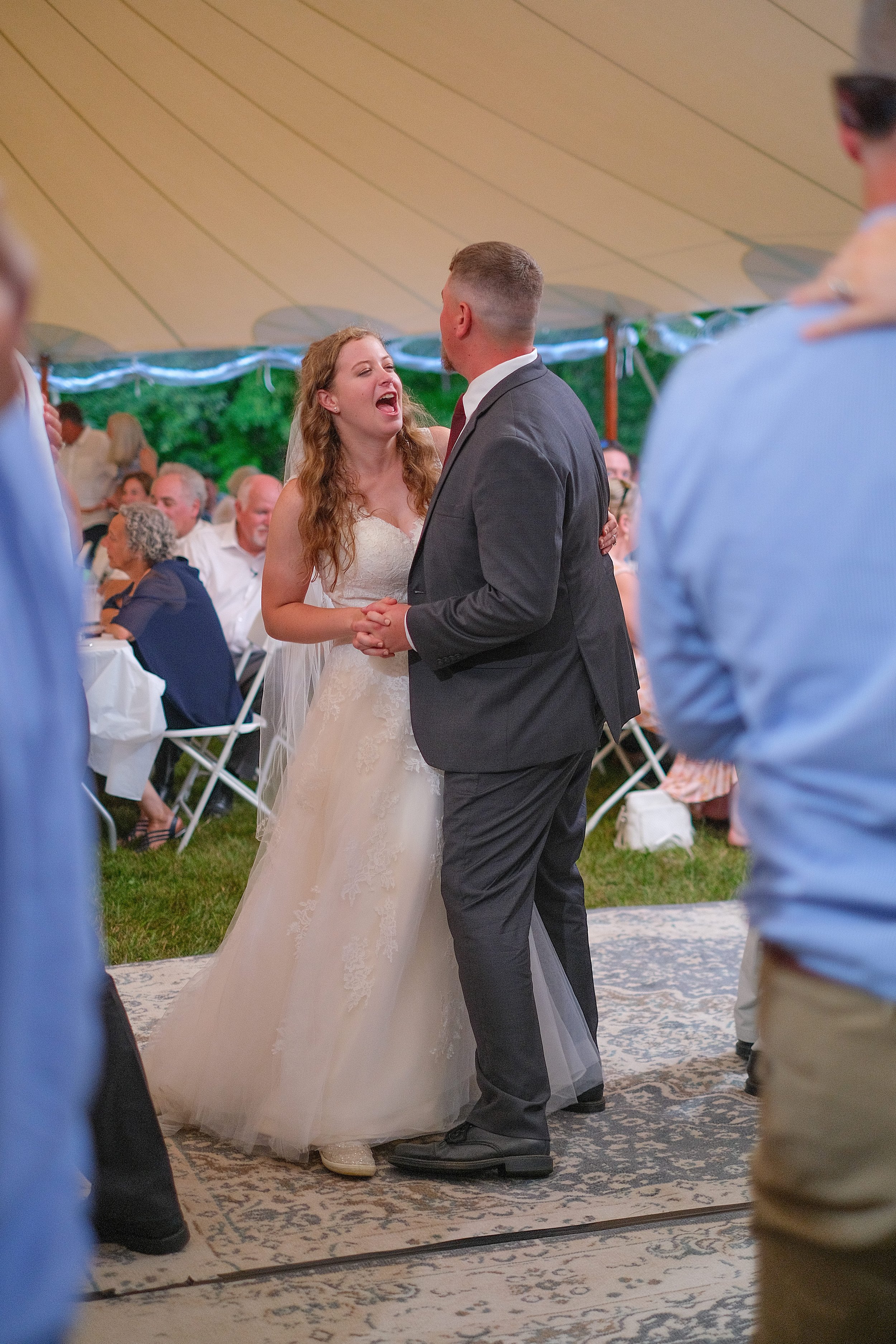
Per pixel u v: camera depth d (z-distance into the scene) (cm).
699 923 427
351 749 266
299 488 274
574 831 276
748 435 100
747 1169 246
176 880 470
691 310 799
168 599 513
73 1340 185
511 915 246
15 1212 79
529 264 245
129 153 726
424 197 716
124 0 589
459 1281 207
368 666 270
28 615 83
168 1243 214
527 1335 190
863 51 101
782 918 104
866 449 95
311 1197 238
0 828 76
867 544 95
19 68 661
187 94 661
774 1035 108
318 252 809
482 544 232
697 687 114
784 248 676
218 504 816
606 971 377
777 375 99
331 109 644
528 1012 246
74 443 865
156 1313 196
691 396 105
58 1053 83
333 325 906
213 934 409
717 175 605
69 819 84
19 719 79
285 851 271
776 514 98
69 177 753
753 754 105
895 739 95
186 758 738
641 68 526
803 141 548
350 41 575
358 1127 252
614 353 823
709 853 523
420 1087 259
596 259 745
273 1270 210
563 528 241
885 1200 103
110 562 576
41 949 81
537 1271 210
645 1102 281
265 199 754
